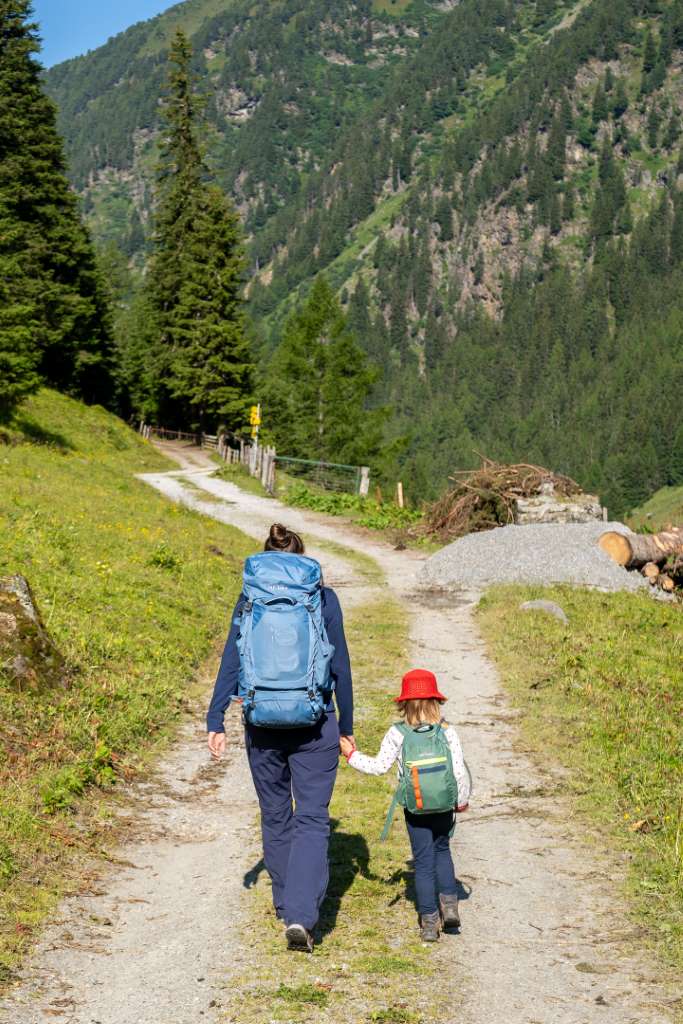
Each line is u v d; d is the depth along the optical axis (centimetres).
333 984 438
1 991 420
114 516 2106
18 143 5503
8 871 537
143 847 647
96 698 888
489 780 818
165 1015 406
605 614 1623
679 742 902
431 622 1612
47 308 5747
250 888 571
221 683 495
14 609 898
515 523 2623
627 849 636
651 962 463
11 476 2438
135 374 8706
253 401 6391
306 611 473
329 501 3319
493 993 430
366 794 776
